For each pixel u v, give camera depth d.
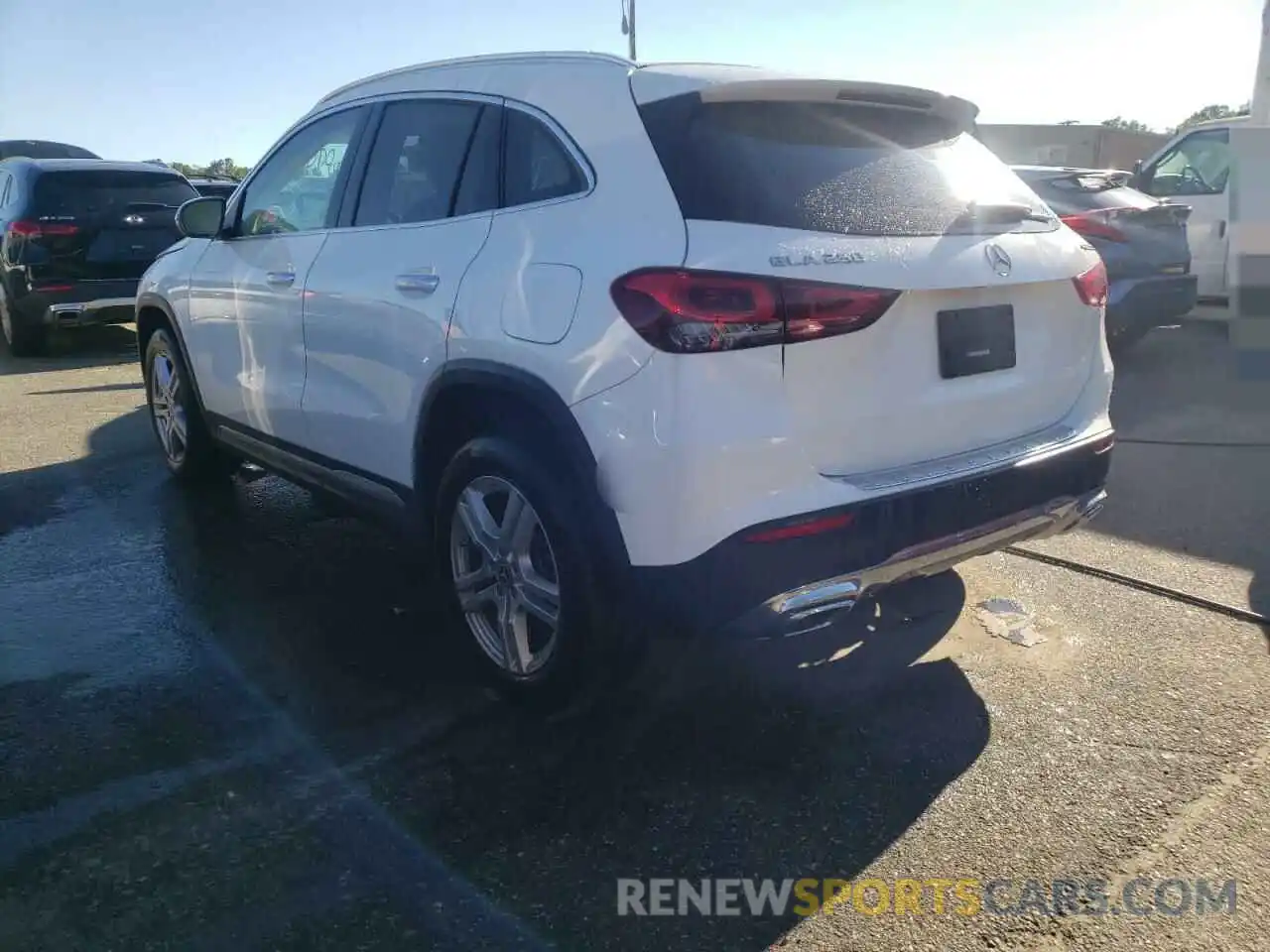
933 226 3.07
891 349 2.91
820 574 2.82
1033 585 4.30
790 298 2.71
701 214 2.79
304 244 4.21
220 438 5.17
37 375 9.18
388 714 3.39
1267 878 2.58
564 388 2.91
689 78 3.04
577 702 3.32
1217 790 2.91
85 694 3.51
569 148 3.16
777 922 2.47
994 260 3.12
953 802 2.89
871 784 2.98
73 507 5.43
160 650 3.83
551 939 2.42
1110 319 8.24
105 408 7.74
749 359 2.69
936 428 3.06
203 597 4.30
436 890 2.58
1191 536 4.75
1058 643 3.80
